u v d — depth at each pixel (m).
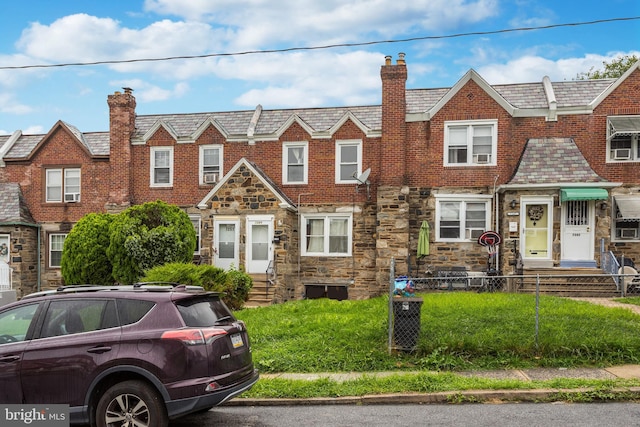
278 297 20.50
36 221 24.42
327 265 21.80
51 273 24.12
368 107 23.06
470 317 11.94
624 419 6.93
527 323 11.30
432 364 9.73
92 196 24.06
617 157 19.75
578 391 7.92
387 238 20.50
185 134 23.56
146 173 23.61
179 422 7.52
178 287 7.24
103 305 6.79
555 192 18.98
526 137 20.39
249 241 21.22
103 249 19.23
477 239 20.45
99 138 25.36
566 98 20.94
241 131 23.25
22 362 6.58
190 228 19.95
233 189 21.47
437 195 20.72
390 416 7.41
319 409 7.99
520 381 8.42
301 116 23.38
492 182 20.45
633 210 18.97
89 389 6.39
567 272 18.45
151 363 6.30
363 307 14.86
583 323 11.35
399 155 20.73
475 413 7.40
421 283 20.17
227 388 6.52
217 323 6.91
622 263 17.66
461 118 20.72
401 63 21.00
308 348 10.96
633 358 9.55
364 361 10.03
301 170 22.45
